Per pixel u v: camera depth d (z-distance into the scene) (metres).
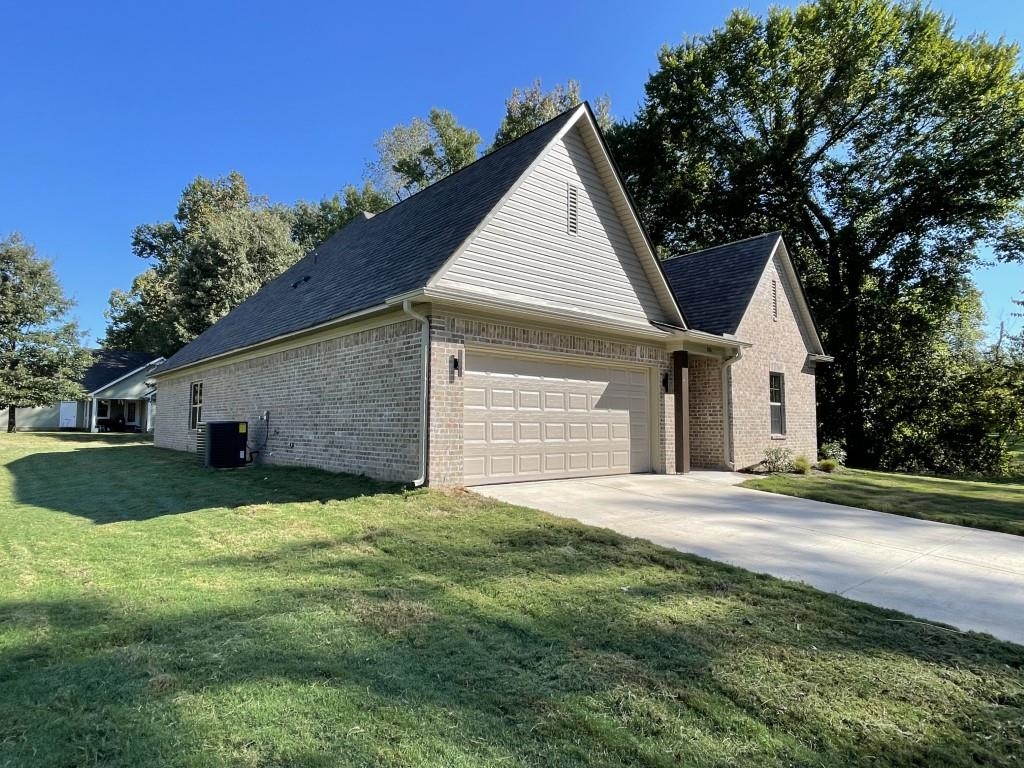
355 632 3.59
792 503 8.50
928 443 21.42
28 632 3.60
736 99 25.33
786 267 16.09
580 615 3.90
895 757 2.41
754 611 4.02
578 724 2.60
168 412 20.28
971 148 20.38
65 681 2.96
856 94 22.91
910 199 21.33
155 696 2.80
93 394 35.34
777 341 15.41
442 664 3.18
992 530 6.96
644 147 27.25
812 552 5.70
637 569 4.93
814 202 24.14
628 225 11.46
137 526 6.59
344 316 9.34
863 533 6.59
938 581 4.87
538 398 9.66
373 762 2.29
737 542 6.02
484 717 2.65
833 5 22.58
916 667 3.23
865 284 23.34
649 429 11.63
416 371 8.36
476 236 8.73
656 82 26.80
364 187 39.47
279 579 4.66
